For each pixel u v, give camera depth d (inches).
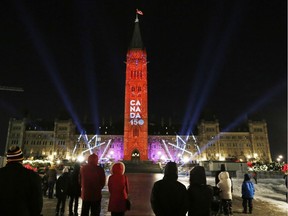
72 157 5753.0
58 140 5802.2
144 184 1531.7
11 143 5787.4
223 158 5743.1
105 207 807.7
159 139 5787.4
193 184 364.5
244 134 5871.1
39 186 264.2
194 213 350.0
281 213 757.9
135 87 4441.4
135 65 4534.9
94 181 490.6
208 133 5816.9
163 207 321.1
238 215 724.0
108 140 5797.2
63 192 693.3
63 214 696.4
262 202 980.6
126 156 4192.9
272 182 1833.2
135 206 807.1
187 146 5802.2
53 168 1010.7
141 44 4667.8
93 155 509.0
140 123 4298.7
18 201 251.6
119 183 451.2
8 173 259.0
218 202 454.3
